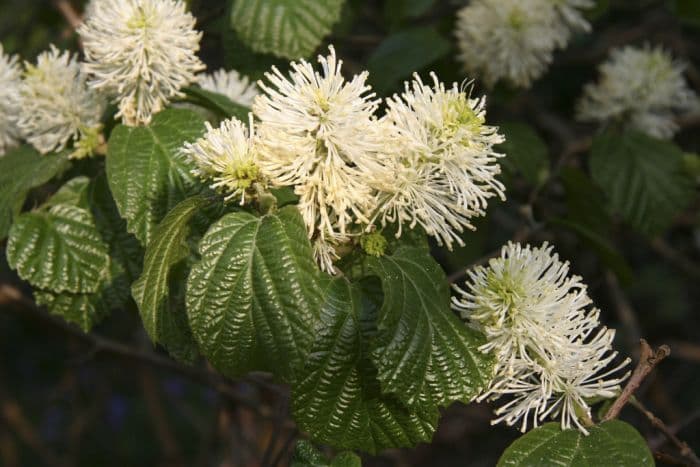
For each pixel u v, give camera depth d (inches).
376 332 19.8
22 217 22.1
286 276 19.0
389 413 20.0
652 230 28.3
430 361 19.5
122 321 45.5
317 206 19.4
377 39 29.9
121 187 21.1
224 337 19.0
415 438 20.0
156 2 21.2
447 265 31.9
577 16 27.1
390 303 19.3
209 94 22.5
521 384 20.0
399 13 29.7
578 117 29.2
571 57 37.2
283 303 18.9
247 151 19.2
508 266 19.9
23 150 23.0
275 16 23.7
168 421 55.5
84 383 57.1
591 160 28.4
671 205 28.2
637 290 46.4
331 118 18.9
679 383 45.9
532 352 20.1
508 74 27.1
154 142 21.5
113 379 57.7
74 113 22.4
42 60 22.5
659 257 44.6
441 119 19.3
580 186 28.1
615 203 28.3
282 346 18.9
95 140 22.5
